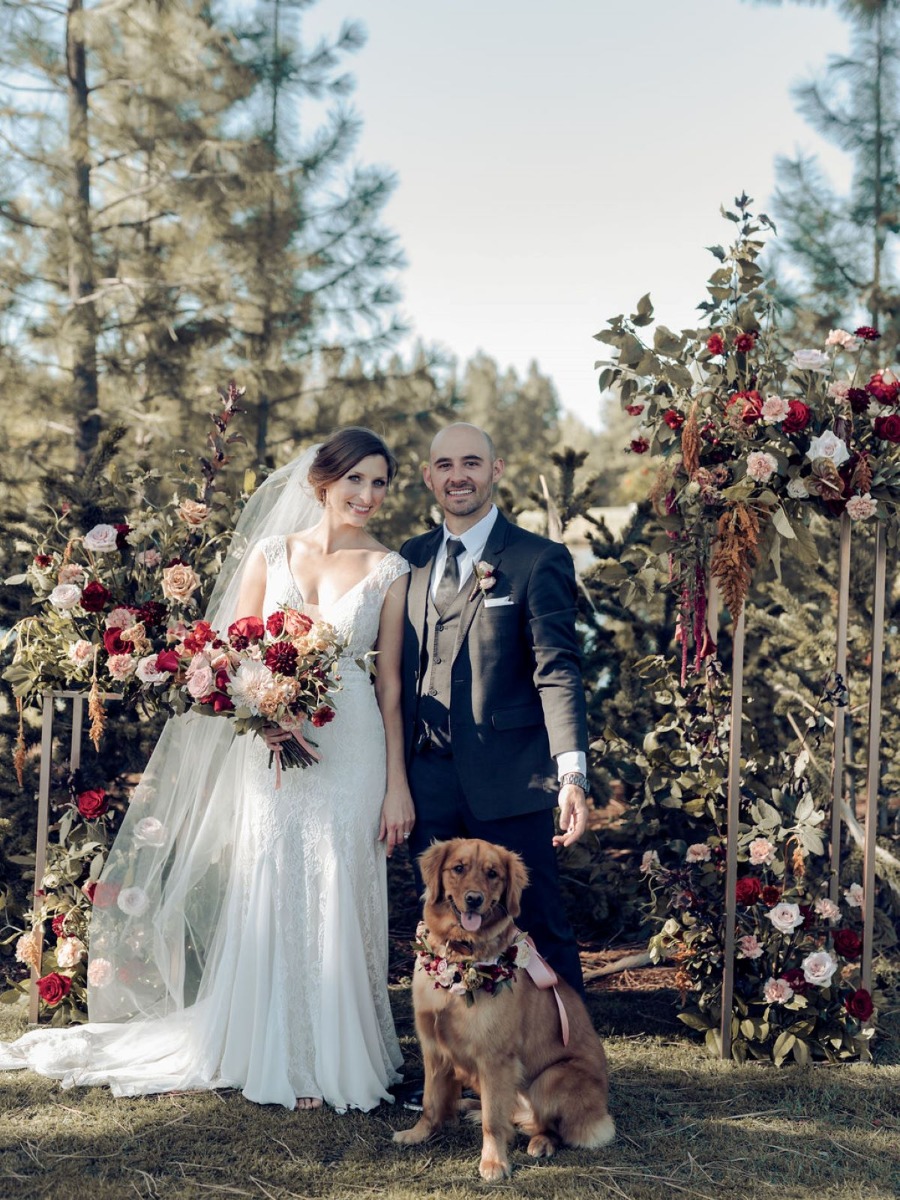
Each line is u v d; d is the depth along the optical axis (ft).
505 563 12.41
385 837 12.59
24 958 14.01
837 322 27.40
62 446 31.48
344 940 12.01
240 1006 12.17
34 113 30.63
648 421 13.83
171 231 34.73
